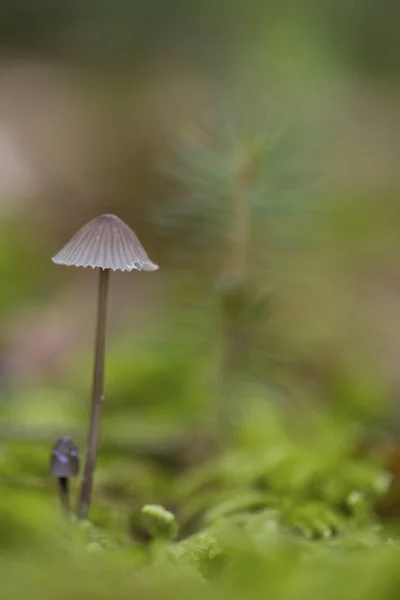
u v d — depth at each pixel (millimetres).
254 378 342
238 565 254
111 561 259
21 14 1076
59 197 716
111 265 268
